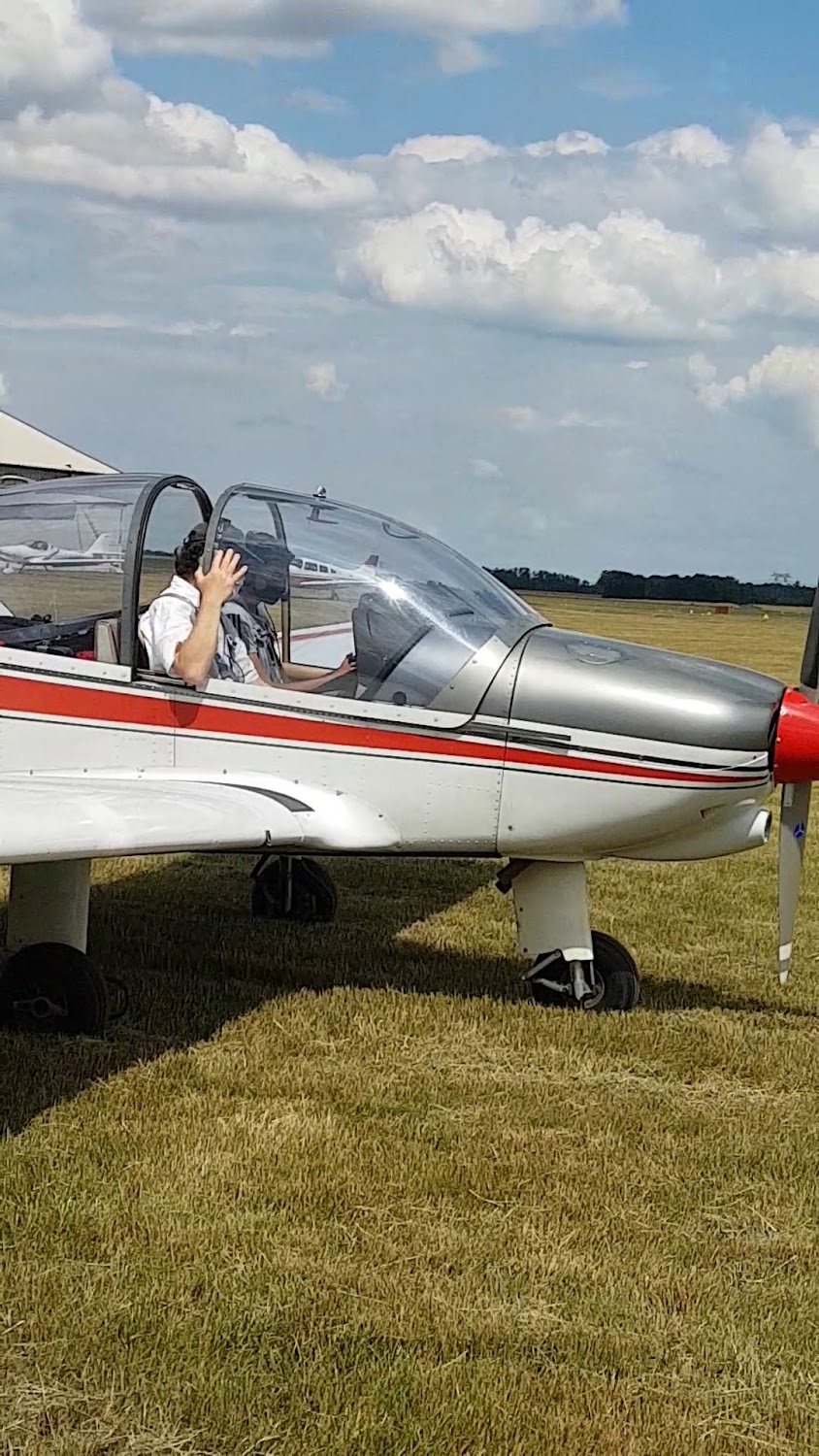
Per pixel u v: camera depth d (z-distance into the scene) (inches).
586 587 4485.7
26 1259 137.8
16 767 225.5
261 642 219.0
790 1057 205.3
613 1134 174.7
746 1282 140.3
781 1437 116.3
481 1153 167.2
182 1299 130.7
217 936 265.6
